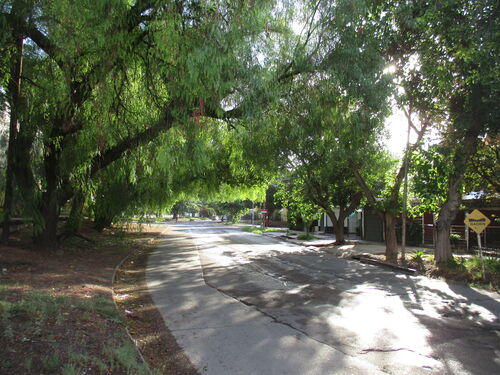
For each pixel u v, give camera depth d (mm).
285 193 27188
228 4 8625
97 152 11617
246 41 8594
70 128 10992
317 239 28969
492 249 18266
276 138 13633
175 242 24297
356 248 21234
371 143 13477
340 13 9711
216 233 36094
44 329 4707
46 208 12586
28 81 10039
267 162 15656
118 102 9656
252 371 4574
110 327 5555
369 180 18062
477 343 5750
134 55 9133
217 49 8070
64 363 3855
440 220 13562
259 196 26359
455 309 7859
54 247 12781
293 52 10406
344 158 14086
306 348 5391
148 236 27750
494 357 5180
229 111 9883
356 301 8469
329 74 10203
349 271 13039
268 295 8922
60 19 8562
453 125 12844
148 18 8891
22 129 11219
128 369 4055
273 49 10359
